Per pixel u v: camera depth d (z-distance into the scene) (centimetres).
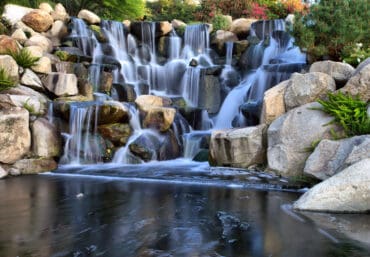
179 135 1122
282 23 1555
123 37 1711
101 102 1072
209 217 536
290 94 870
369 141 617
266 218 530
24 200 638
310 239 445
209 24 1688
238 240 443
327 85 834
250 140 843
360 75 796
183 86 1469
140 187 741
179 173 866
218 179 794
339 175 579
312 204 568
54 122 1036
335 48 1055
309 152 755
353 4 1041
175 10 2278
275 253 402
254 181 765
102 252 407
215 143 905
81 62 1384
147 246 424
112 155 1023
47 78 1160
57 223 509
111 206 596
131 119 1087
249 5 1994
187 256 395
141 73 1508
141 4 2284
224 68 1430
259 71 1273
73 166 980
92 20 1680
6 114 895
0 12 1641
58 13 1661
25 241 440
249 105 1113
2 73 1027
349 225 496
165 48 1688
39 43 1366
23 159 914
